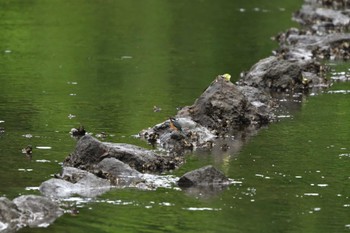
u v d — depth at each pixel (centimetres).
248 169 2361
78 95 3181
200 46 4166
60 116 2880
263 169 2361
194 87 3328
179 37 4397
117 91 3256
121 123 2803
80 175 2220
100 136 2647
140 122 2814
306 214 2045
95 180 2202
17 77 3481
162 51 4044
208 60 3841
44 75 3528
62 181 2181
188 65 3738
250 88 3067
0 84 3341
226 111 2788
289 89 3297
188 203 2105
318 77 3412
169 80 3450
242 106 2819
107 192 2161
